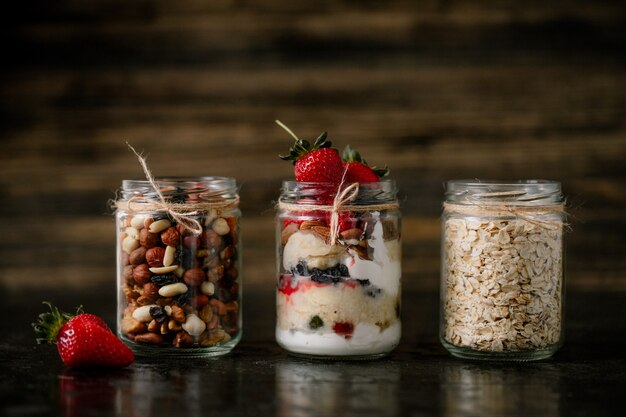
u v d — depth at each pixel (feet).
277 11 3.63
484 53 3.61
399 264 2.74
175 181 2.68
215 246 2.70
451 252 2.72
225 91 3.66
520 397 2.46
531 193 2.66
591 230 3.63
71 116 3.70
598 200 3.62
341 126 3.64
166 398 2.45
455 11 3.60
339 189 2.63
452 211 2.72
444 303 2.75
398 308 2.74
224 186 2.72
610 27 3.59
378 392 2.48
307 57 3.63
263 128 3.65
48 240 3.73
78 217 3.72
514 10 3.60
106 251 3.73
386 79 3.62
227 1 3.64
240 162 3.67
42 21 3.69
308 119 3.64
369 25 3.62
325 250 2.65
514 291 2.66
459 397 2.45
